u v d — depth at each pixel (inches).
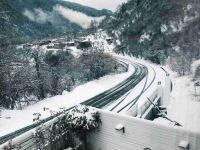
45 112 843.4
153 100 951.6
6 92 998.4
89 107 537.6
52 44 3011.8
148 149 445.7
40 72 1293.1
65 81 1444.4
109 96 1105.4
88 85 1337.4
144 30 3388.3
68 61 1807.3
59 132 514.3
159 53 2240.4
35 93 1259.2
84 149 540.4
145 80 1464.1
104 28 5979.3
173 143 395.9
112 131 503.5
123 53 3516.2
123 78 1599.4
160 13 2970.0
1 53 1001.5
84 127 497.4
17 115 810.2
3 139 608.4
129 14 4968.0
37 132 470.0
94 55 1764.3
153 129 428.8
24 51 1253.7
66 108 903.1
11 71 1062.4
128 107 903.1
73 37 5447.8
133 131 466.6
